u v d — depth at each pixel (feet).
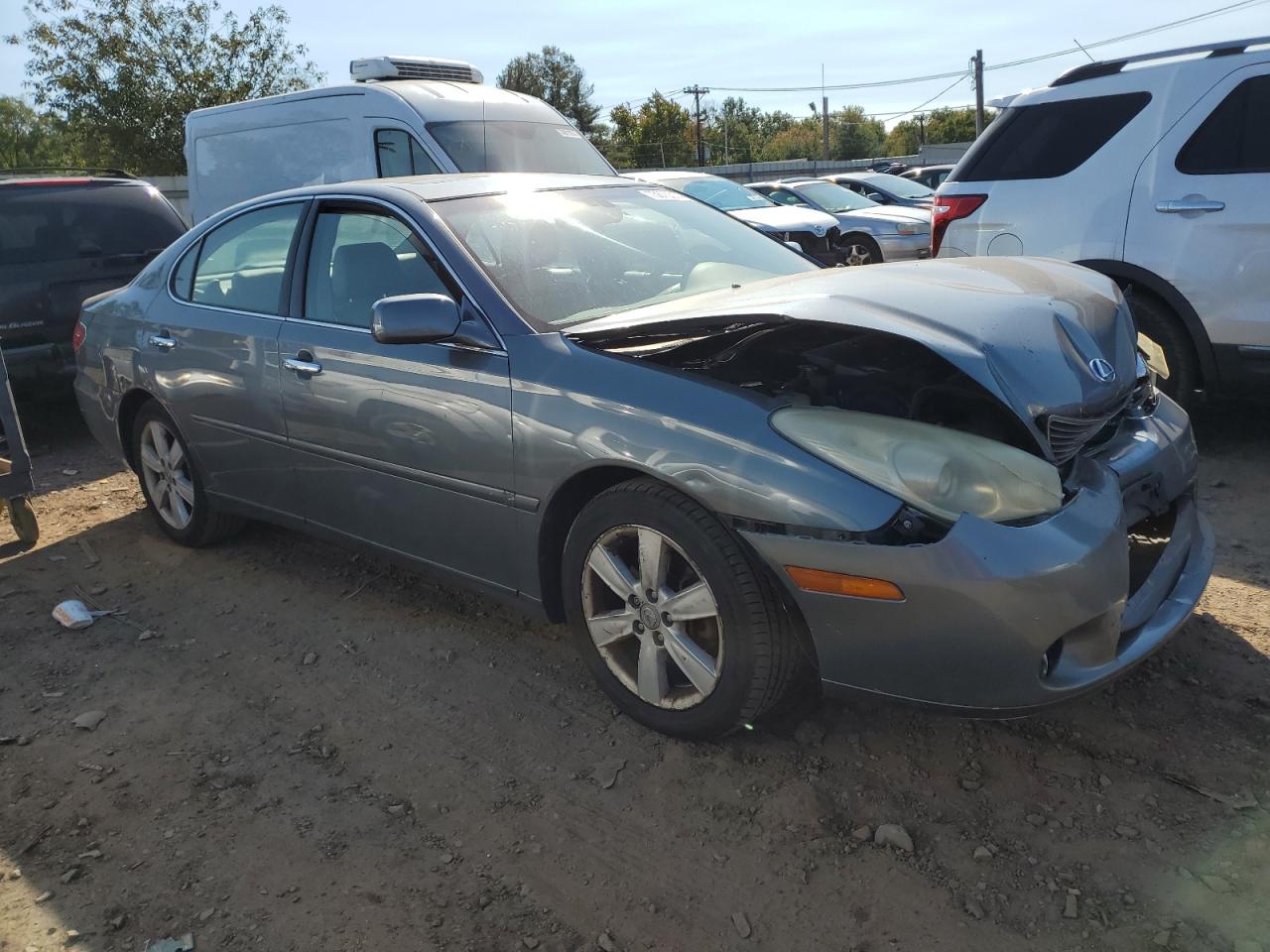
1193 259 16.21
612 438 8.91
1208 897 7.20
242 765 9.41
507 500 9.92
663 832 8.22
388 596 12.95
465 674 10.87
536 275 10.78
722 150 285.64
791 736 9.35
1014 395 8.25
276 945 7.22
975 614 7.44
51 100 80.69
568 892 7.63
